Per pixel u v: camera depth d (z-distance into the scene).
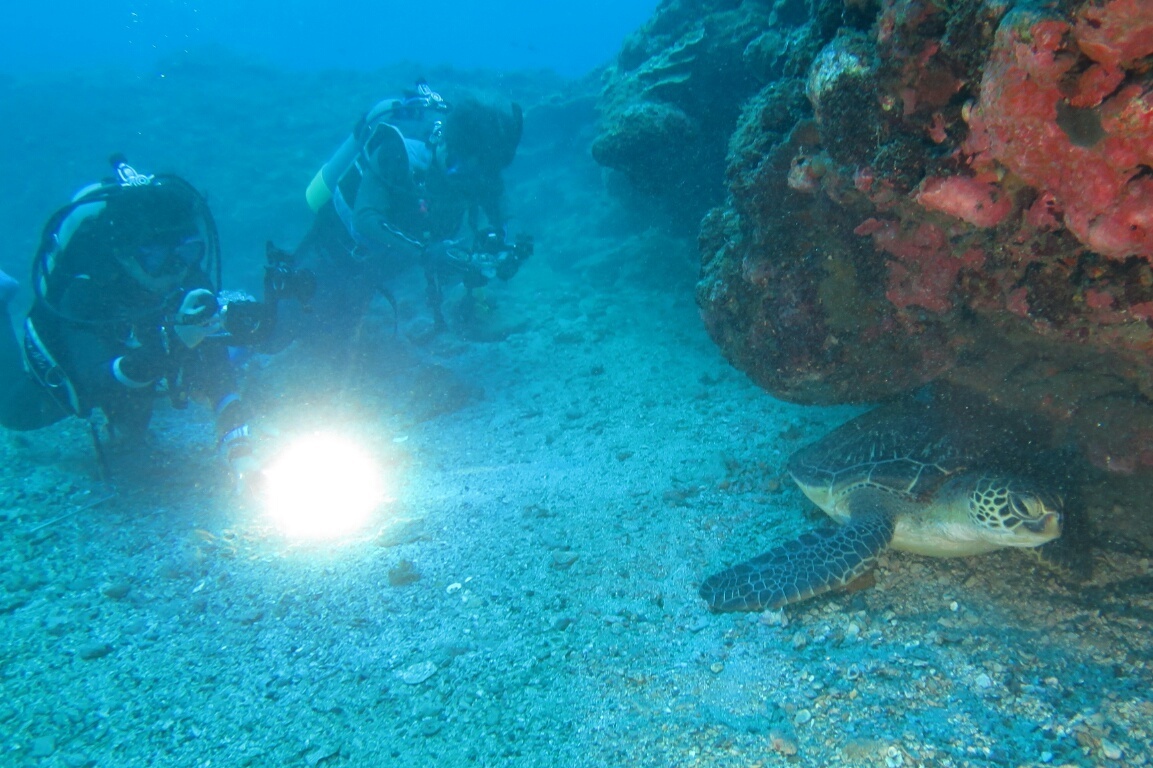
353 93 18.61
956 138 2.21
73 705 2.70
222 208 13.77
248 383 6.68
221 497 4.79
